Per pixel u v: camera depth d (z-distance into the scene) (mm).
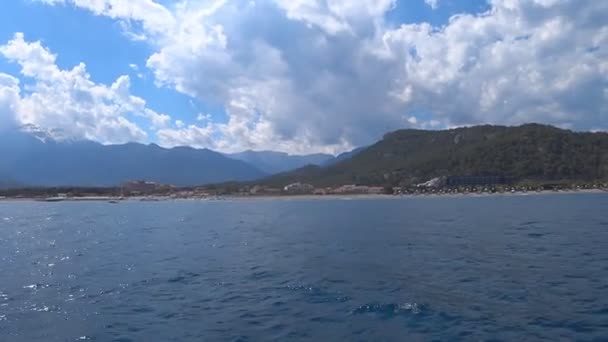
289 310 18781
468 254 33281
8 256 36281
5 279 26375
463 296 20562
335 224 65062
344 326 16500
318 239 45906
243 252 37156
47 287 24016
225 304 20000
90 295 22062
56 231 61281
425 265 28938
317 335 15570
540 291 21156
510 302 19328
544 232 47219
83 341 15359
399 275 25781
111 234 55750
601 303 18797
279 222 72500
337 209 110938
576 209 85875
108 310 19203
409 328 16141
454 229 53000
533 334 15219
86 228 66312
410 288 22406
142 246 42531
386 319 17250
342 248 38250
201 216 94062
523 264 28453
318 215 87875
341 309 18750
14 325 17203
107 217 96125
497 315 17453
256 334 15766
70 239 49938
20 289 23578
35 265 31516
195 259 33656
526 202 120438
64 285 24500
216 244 43531
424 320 17016
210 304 20047
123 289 23359
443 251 35125
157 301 20703
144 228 65000
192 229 62156
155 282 25125
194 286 23953
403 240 42844
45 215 107812
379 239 44188
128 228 65250
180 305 19922
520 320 16750
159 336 15750
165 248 40750
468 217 72250
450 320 16922
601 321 16359
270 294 21828
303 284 23906
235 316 18031
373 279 24797
